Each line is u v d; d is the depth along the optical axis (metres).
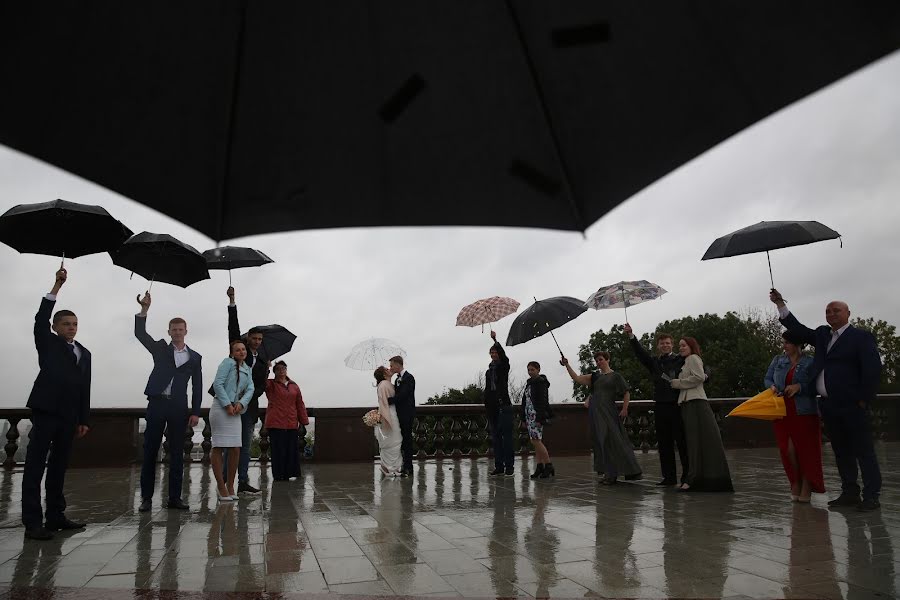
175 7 0.86
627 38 0.87
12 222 4.96
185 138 0.93
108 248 5.54
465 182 1.04
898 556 3.93
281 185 1.00
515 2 0.91
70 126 0.83
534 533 4.88
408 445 9.70
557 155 1.01
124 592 3.32
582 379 8.49
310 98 0.97
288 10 0.92
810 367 6.04
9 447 11.06
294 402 9.47
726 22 0.78
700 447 7.14
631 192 0.97
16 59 0.78
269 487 8.29
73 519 5.73
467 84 0.98
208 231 1.00
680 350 7.50
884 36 0.65
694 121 0.87
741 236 6.36
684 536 4.65
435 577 3.61
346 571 3.76
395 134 1.01
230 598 3.21
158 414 6.23
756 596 3.16
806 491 6.12
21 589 3.39
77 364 5.36
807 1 0.69
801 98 0.75
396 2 0.93
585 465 11.27
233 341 7.39
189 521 5.57
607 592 3.27
